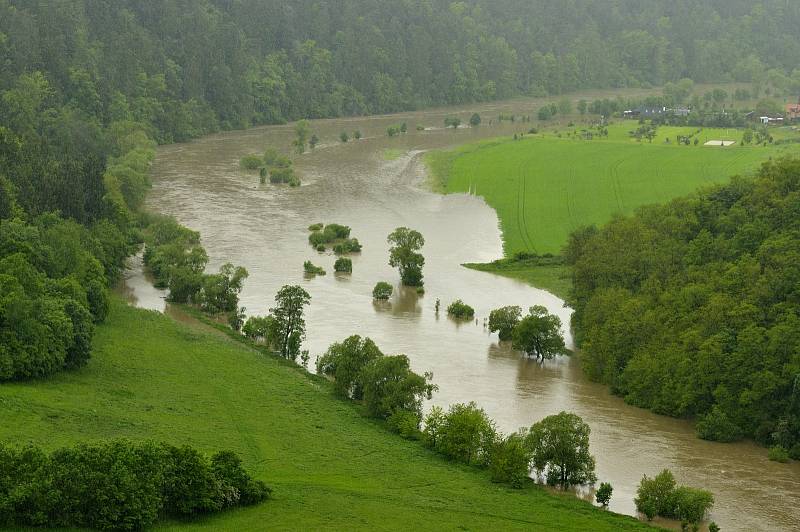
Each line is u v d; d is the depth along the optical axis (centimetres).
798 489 12900
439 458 13238
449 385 16588
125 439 10600
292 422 13912
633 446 14300
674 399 15625
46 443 11194
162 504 9875
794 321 15412
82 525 9356
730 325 16088
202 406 14038
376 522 10325
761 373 14812
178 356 16488
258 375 16062
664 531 11144
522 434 13512
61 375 14388
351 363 15650
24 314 14088
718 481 13100
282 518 10181
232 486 10438
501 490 12088
